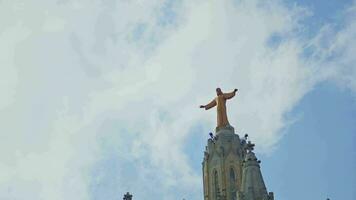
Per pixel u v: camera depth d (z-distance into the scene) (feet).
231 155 477.36
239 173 469.16
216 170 475.72
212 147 488.44
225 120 507.71
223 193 460.96
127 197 406.62
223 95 519.19
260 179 394.73
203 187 484.74
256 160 405.39
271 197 387.14
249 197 383.86
